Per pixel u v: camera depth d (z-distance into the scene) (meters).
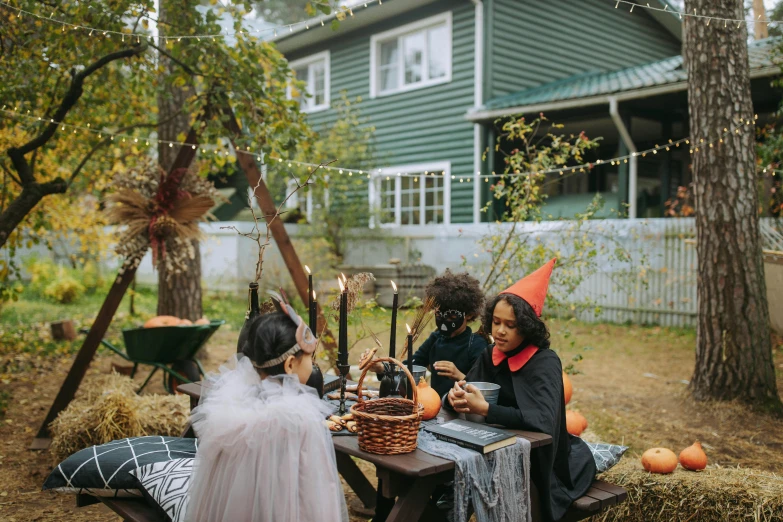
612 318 10.28
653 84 9.18
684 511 3.07
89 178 7.66
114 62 6.32
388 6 12.47
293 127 5.36
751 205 5.32
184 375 5.30
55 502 3.67
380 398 2.51
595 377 6.73
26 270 14.82
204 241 5.25
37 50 5.30
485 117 10.95
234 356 2.20
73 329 9.05
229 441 1.95
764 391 5.25
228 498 1.94
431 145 12.54
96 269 15.07
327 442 2.04
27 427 5.03
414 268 12.03
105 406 4.00
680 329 9.48
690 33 5.45
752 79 8.59
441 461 2.14
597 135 12.80
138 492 2.61
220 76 5.18
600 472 3.00
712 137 5.33
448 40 12.11
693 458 3.30
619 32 13.98
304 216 13.59
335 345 4.82
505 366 2.72
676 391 6.04
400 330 7.58
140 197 4.93
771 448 4.54
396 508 2.19
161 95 5.64
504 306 2.61
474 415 2.61
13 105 5.17
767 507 2.91
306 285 5.27
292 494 1.92
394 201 13.37
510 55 11.97
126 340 4.91
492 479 2.24
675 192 12.48
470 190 11.94
